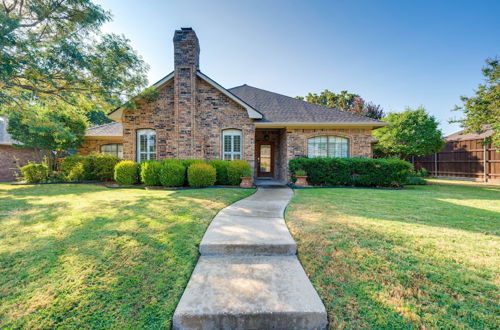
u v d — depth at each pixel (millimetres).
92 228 3660
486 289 2092
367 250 2885
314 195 7074
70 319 1786
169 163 8828
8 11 7672
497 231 3566
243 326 1831
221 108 10797
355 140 11211
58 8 7844
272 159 13805
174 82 10375
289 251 2982
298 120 10852
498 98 9789
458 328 1677
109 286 2189
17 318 1777
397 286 2174
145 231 3535
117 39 9039
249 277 2369
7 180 14000
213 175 9281
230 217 4391
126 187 9070
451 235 3383
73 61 7945
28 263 2566
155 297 2057
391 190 8703
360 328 1723
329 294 2086
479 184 12062
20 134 10891
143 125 10727
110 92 9633
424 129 13805
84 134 12570
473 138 14578
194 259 2777
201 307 1885
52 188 8742
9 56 6691
